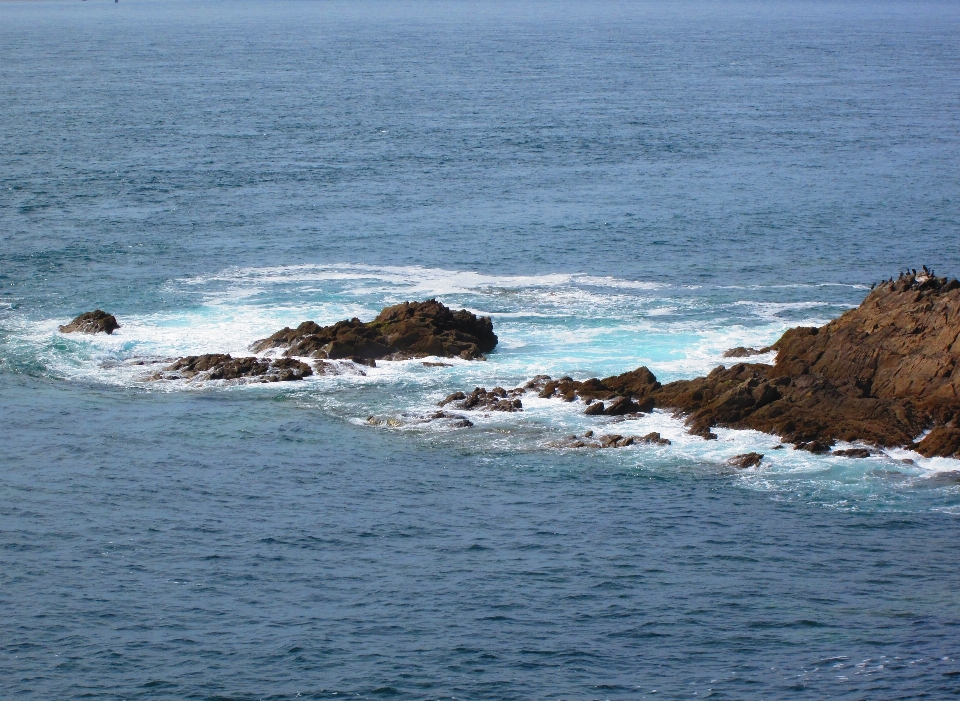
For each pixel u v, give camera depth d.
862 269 102.06
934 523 58.44
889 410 67.69
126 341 82.69
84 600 52.38
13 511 60.50
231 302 91.69
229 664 47.78
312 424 70.44
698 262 103.94
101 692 46.00
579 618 51.03
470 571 54.75
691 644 49.19
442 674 47.22
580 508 60.38
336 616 51.16
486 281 97.88
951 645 48.78
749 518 59.09
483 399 72.31
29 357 80.50
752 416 68.75
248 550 56.78
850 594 52.66
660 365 78.06
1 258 103.69
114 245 108.56
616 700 45.59
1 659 48.00
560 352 80.88
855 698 45.59
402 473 64.44
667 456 65.31
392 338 80.25
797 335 77.12
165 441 68.56
